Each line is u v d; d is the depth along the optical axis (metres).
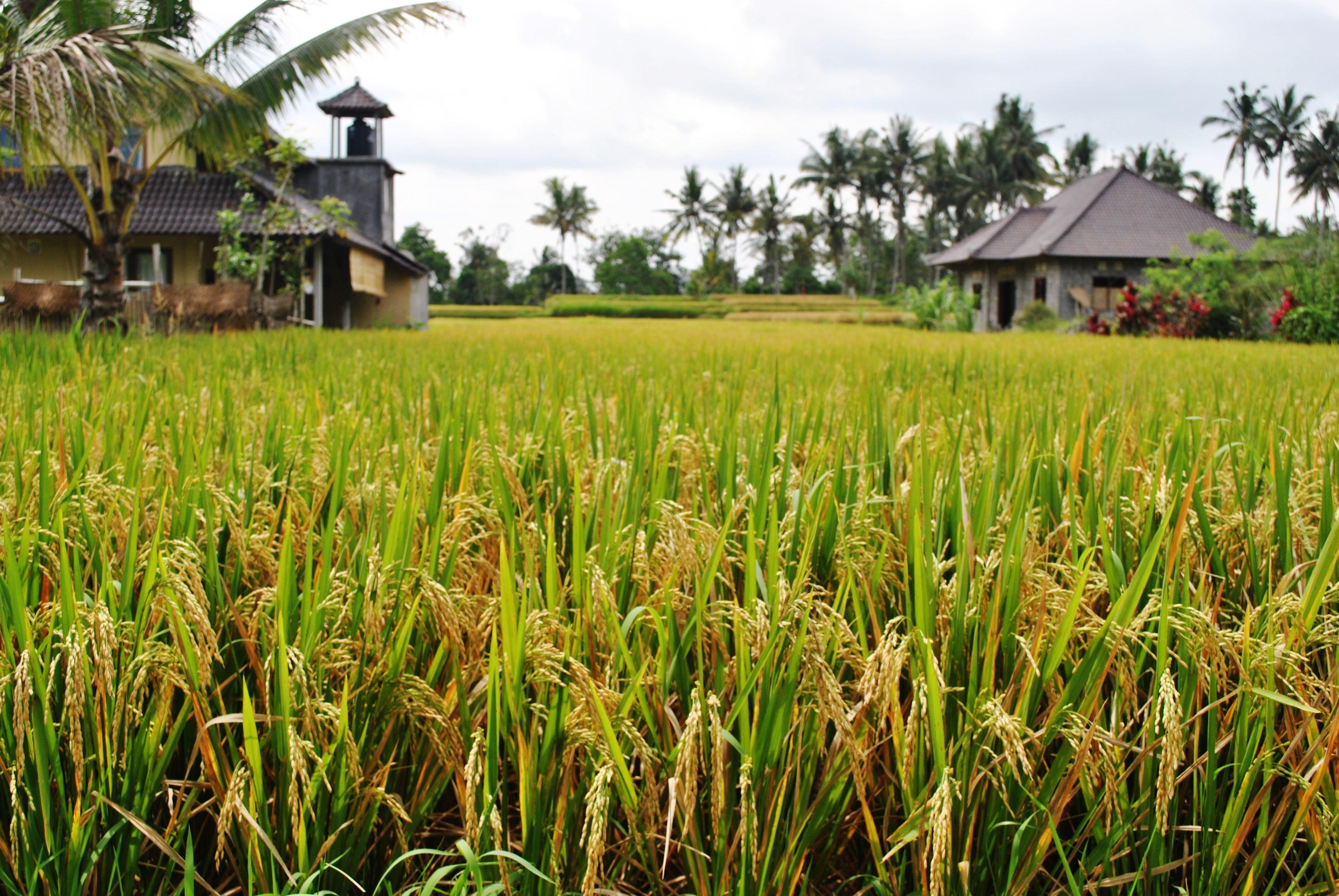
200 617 1.43
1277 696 1.49
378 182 28.08
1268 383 6.21
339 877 1.46
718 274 94.75
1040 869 1.63
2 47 10.10
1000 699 1.51
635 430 3.13
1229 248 23.42
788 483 2.51
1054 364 8.29
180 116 12.84
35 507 2.04
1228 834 1.50
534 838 1.41
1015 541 1.83
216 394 4.05
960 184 76.38
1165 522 1.71
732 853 1.44
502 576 1.41
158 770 1.47
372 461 2.62
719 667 1.72
